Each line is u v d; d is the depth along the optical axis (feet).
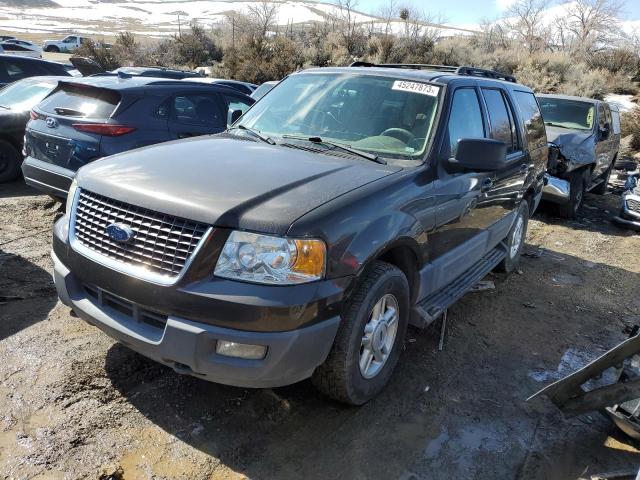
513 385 12.19
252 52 87.40
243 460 9.11
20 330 12.37
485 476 9.32
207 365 8.45
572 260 22.35
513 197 16.89
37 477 8.33
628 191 28.94
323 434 9.91
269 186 9.28
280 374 8.66
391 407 10.90
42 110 19.85
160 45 117.91
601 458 10.00
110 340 12.25
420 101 12.71
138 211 9.05
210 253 8.34
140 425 9.68
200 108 21.71
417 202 10.80
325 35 117.70
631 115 58.23
